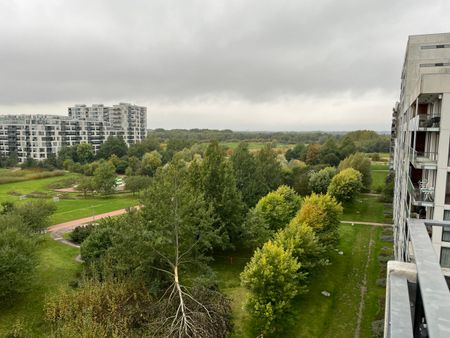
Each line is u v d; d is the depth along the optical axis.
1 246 23.11
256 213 32.34
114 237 23.33
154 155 93.88
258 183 44.75
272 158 55.41
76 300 20.83
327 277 28.33
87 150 107.81
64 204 58.44
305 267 24.62
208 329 18.59
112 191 67.62
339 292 26.08
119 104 164.88
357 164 64.50
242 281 20.72
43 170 90.88
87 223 45.03
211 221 26.12
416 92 20.33
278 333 20.58
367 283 27.50
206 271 24.47
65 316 19.69
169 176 23.86
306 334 20.70
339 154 90.31
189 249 24.00
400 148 32.09
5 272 21.66
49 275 27.81
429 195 19.45
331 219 32.34
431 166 19.14
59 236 38.94
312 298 24.91
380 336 19.98
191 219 24.48
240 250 34.66
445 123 18.58
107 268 23.48
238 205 32.94
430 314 2.24
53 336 18.28
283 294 19.91
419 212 20.70
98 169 67.00
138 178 68.62
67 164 96.19
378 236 39.50
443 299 2.41
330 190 51.78
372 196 61.19
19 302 23.39
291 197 40.81
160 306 19.98
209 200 31.48
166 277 24.14
